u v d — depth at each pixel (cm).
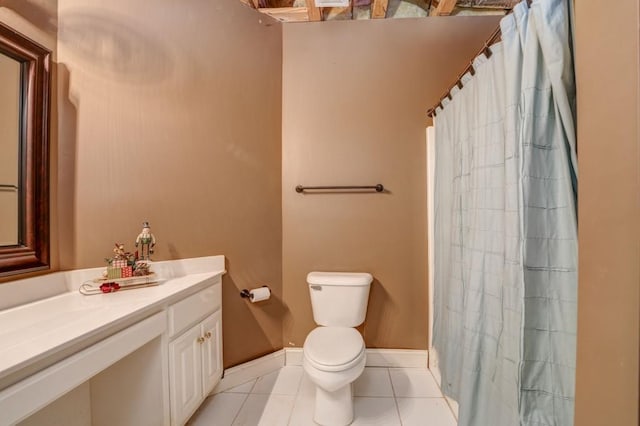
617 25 53
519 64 91
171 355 119
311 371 130
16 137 108
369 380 176
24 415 69
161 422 115
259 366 181
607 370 55
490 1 191
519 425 85
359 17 202
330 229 194
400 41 194
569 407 81
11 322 89
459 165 138
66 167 123
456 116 144
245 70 179
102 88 131
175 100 152
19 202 108
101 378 118
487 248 111
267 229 188
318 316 176
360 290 174
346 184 194
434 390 167
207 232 161
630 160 51
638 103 49
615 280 54
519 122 90
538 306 85
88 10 128
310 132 196
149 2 144
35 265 111
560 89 78
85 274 125
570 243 82
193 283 135
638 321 49
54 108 120
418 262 191
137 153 140
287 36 198
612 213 54
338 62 195
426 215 191
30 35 112
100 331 86
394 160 192
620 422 52
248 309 178
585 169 61
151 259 143
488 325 109
